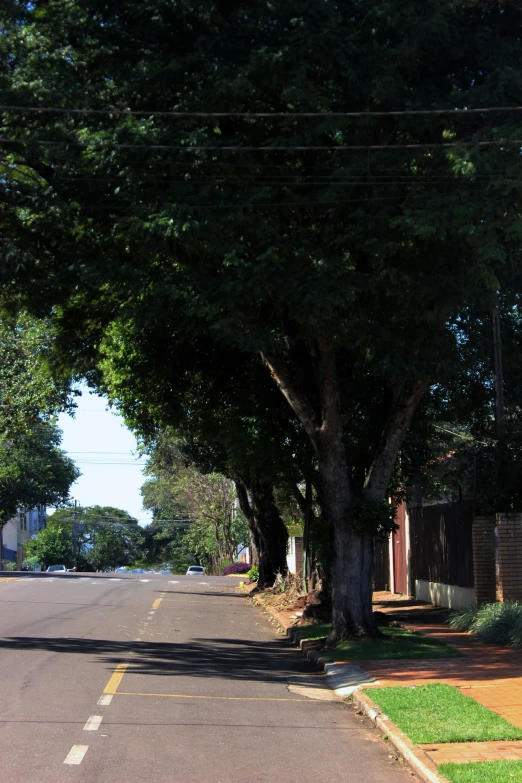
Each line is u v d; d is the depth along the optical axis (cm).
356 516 1359
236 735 782
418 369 1247
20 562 8481
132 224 1128
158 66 1171
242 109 1194
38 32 1239
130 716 834
